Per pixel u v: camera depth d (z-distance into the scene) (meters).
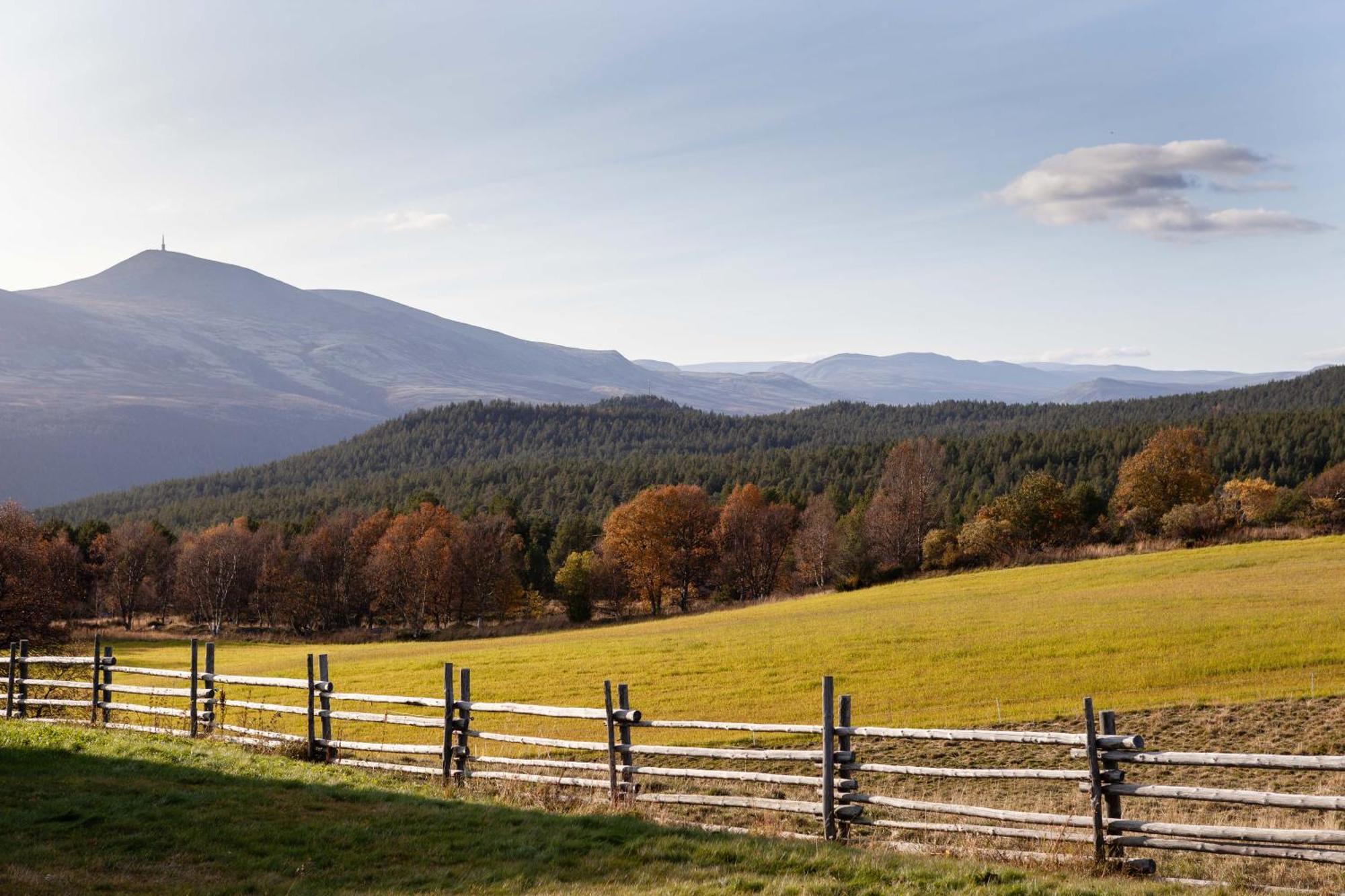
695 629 53.88
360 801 12.28
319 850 10.00
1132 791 9.70
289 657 57.47
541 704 31.22
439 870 9.38
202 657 59.34
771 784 17.38
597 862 9.65
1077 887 8.36
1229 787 16.86
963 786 17.58
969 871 8.94
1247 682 26.55
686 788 16.34
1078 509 95.12
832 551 91.31
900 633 41.12
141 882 8.73
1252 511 88.81
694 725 12.60
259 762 14.64
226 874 9.16
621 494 161.62
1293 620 35.34
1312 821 13.72
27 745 14.63
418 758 19.33
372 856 9.84
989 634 38.84
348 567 99.25
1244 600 41.75
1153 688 27.08
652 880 9.02
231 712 27.34
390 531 95.75
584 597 88.44
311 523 128.50
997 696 27.50
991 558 79.62
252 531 120.38
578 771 16.23
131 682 43.28
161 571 104.12
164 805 11.46
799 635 43.59
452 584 91.81
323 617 98.88
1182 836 9.45
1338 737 20.19
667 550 93.19
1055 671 30.56
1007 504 87.69
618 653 43.00
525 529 123.88
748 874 9.10
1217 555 61.25
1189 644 32.78
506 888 8.79
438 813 11.66
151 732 17.58
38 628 45.19
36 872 8.76
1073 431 162.25
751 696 30.27
